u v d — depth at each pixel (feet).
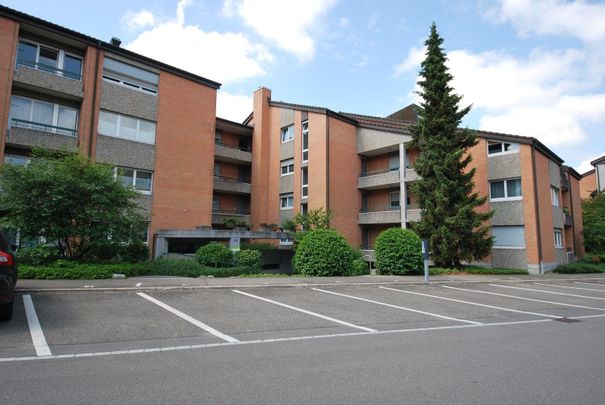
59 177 38.42
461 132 61.82
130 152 64.90
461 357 17.16
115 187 42.27
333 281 43.29
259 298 32.07
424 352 17.89
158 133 68.59
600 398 12.72
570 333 22.50
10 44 54.49
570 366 16.08
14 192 37.68
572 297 39.11
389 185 82.64
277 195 90.68
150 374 14.23
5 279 20.25
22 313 23.52
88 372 14.32
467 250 59.41
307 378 14.12
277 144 92.73
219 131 96.37
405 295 37.04
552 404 12.18
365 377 14.35
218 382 13.55
